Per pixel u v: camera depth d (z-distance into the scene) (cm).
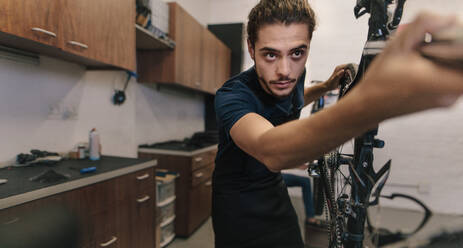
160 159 208
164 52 206
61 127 150
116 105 181
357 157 39
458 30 12
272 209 65
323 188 47
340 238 40
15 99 126
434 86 13
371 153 38
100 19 129
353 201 39
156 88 237
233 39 336
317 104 82
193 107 315
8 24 89
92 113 168
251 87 51
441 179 189
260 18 40
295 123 25
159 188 183
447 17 12
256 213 62
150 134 230
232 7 344
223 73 316
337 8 174
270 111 54
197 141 254
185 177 203
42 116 139
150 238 150
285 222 68
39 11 99
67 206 98
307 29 39
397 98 14
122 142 186
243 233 63
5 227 78
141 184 141
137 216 139
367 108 16
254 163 60
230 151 59
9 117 124
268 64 41
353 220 39
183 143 245
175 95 272
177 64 208
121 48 144
